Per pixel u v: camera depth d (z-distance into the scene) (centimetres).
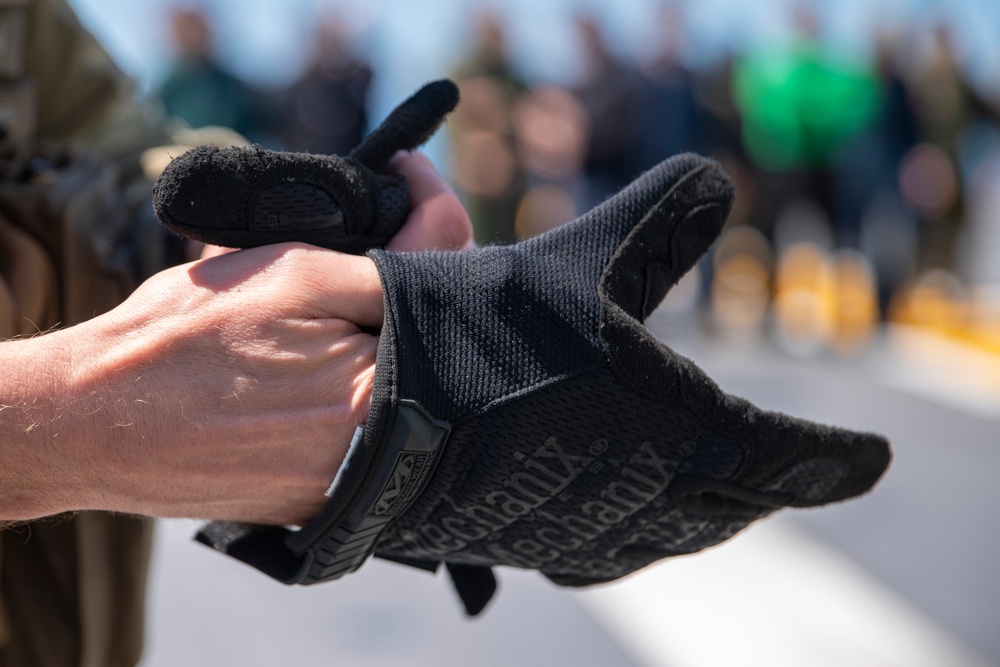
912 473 291
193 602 174
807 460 84
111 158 105
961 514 254
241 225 83
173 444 81
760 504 85
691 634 177
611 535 86
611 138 539
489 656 162
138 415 81
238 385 82
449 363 82
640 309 84
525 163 531
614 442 83
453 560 88
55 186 93
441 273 83
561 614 179
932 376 449
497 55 521
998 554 226
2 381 81
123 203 99
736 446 83
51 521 94
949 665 172
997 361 495
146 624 101
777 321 582
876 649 176
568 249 84
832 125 560
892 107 565
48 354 81
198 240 83
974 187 615
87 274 94
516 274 83
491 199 528
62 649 94
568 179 540
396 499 83
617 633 175
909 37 573
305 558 85
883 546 230
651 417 83
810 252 664
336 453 83
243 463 82
